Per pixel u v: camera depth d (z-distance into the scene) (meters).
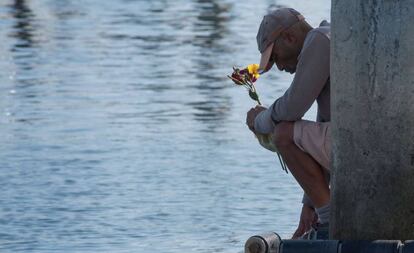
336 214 12.23
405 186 11.87
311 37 13.09
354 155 12.02
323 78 13.08
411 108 11.77
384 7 11.71
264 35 13.77
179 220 17.31
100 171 20.53
